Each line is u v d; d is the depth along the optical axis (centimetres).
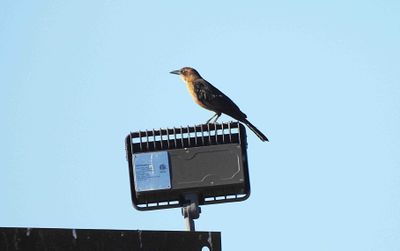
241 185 1002
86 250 800
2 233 754
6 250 754
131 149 1021
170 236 851
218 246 863
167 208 1020
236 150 1006
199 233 863
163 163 1010
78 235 797
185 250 854
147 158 1014
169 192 1005
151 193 1007
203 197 1020
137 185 1010
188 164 1011
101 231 810
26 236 765
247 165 1012
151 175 1009
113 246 816
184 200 1009
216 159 1008
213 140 1013
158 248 841
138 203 1023
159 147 1019
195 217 1004
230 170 1004
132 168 1020
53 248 778
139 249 832
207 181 1005
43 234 775
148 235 838
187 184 1006
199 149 1012
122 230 827
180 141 1016
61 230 787
